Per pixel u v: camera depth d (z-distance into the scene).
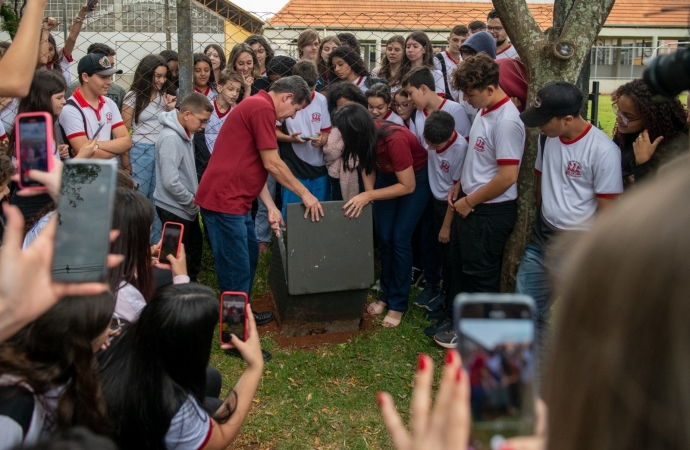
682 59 1.33
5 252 1.18
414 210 4.48
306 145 5.11
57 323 1.60
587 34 3.77
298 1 13.33
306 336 4.37
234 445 3.29
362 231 4.25
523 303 0.99
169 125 4.54
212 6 7.93
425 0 14.33
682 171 0.70
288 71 5.69
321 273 4.20
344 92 4.91
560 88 3.25
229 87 5.31
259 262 5.55
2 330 1.19
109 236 1.36
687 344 0.64
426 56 5.68
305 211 4.13
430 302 4.83
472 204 3.88
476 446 0.96
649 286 0.66
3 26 5.43
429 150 4.49
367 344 4.28
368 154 4.31
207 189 4.11
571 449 0.72
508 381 0.98
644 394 0.67
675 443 0.65
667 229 0.66
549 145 3.47
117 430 1.93
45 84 3.83
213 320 2.03
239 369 3.96
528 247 3.67
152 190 5.36
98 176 1.41
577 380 0.72
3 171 2.96
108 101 4.68
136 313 2.32
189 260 5.00
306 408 3.59
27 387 1.56
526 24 3.86
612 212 0.73
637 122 3.21
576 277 0.73
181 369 2.00
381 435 3.38
